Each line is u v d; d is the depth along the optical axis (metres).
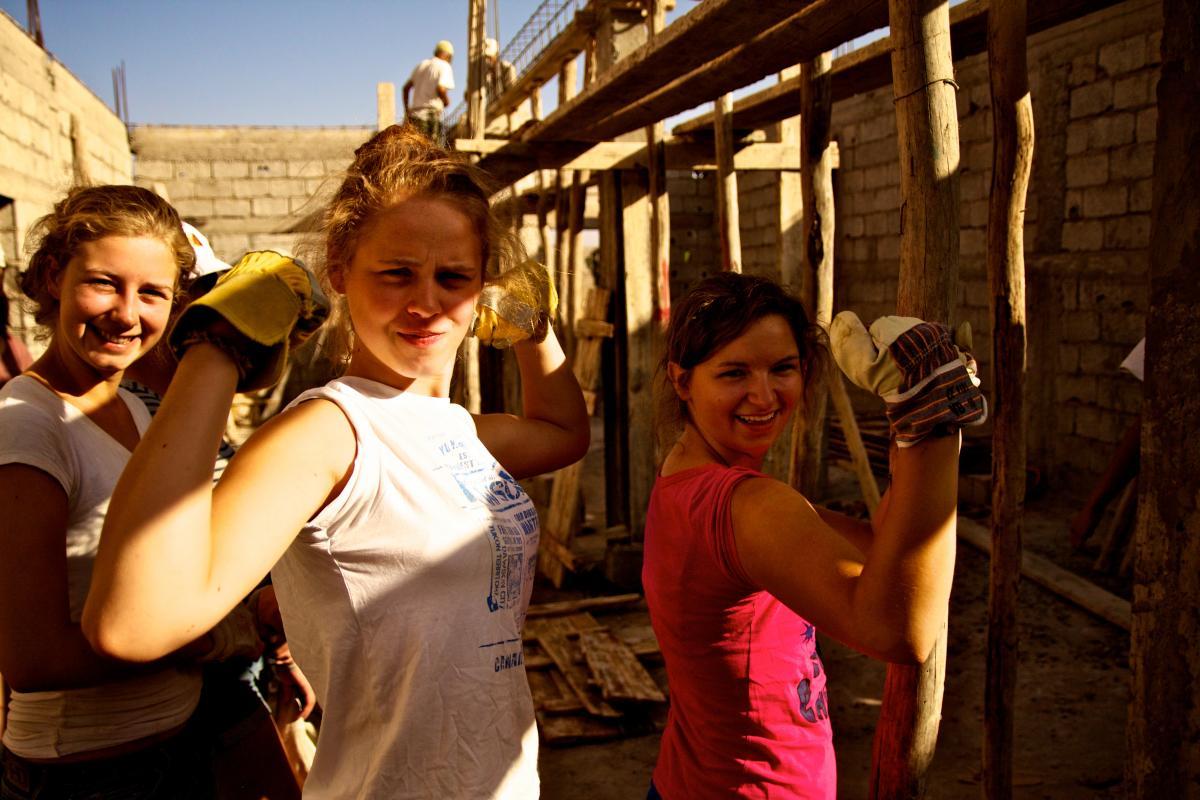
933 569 1.06
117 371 1.66
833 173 10.31
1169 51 1.76
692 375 1.50
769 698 1.41
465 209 1.22
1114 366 6.90
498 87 9.41
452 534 1.19
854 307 10.24
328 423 1.12
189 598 0.88
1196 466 1.77
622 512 6.46
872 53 4.05
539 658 4.69
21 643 1.40
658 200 5.75
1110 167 6.86
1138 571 1.90
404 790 1.17
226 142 12.20
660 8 5.21
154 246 1.60
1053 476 7.56
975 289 8.18
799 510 1.22
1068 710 3.98
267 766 1.91
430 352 1.22
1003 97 2.14
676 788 1.53
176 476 0.90
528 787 1.31
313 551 1.13
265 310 0.98
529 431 1.59
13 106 7.50
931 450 1.08
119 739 1.58
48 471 1.46
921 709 2.06
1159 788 1.87
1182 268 1.77
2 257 3.49
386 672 1.16
